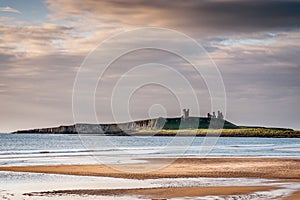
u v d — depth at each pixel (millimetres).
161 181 27906
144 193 22750
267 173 33219
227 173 33062
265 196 21906
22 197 21062
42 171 33062
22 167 36000
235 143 115812
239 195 22219
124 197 21438
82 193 22547
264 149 74875
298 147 85062
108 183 26641
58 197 21203
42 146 91375
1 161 43406
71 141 124500
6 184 25750
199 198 21297
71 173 31922
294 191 23688
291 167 38125
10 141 121812
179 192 23156
